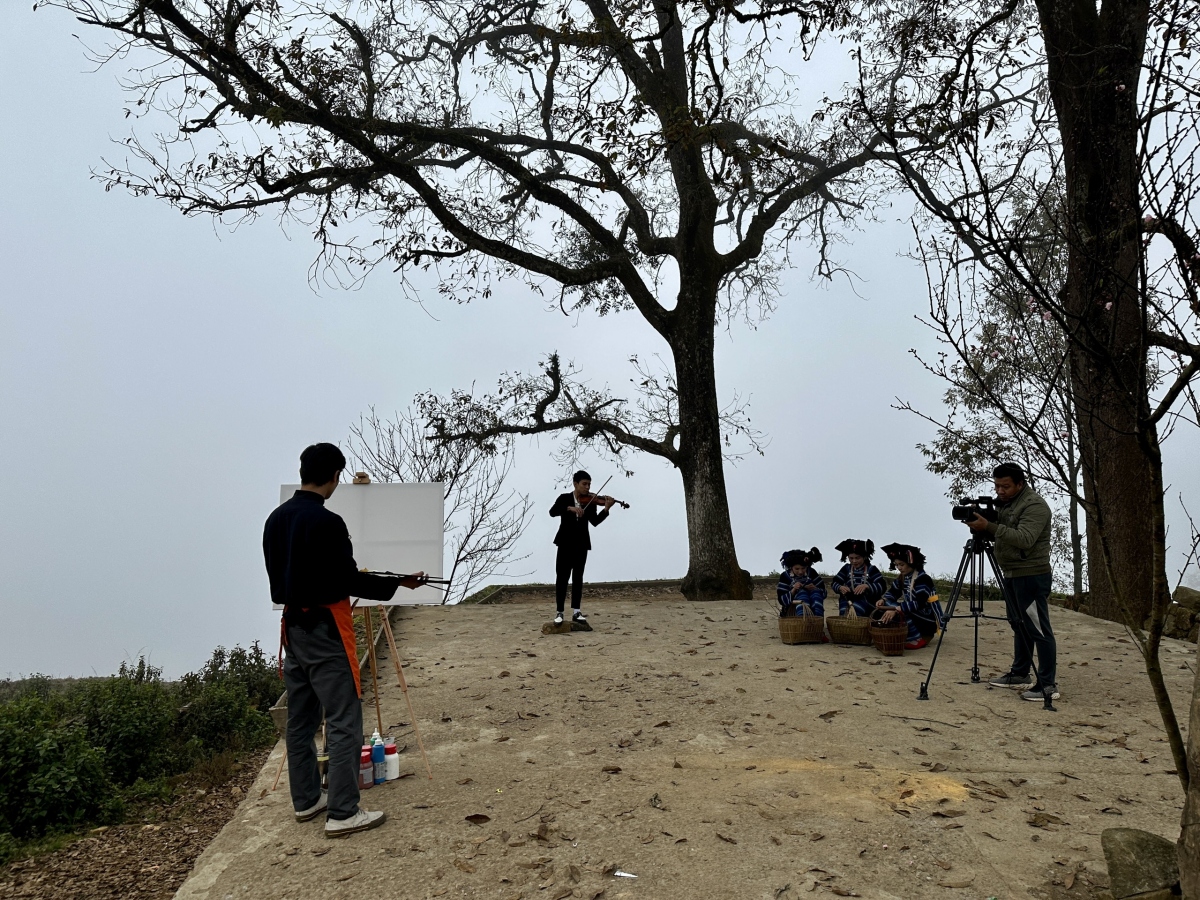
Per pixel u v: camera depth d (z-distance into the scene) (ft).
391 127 45.24
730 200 54.34
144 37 39.11
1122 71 21.75
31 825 21.09
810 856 14.46
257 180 42.29
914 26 40.55
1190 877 10.53
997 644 32.63
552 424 56.95
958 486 57.57
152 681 35.47
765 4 39.29
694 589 51.72
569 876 13.85
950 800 16.93
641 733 21.94
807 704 24.18
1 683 38.29
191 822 22.07
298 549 15.62
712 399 53.31
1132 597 37.58
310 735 16.65
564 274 50.01
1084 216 14.98
